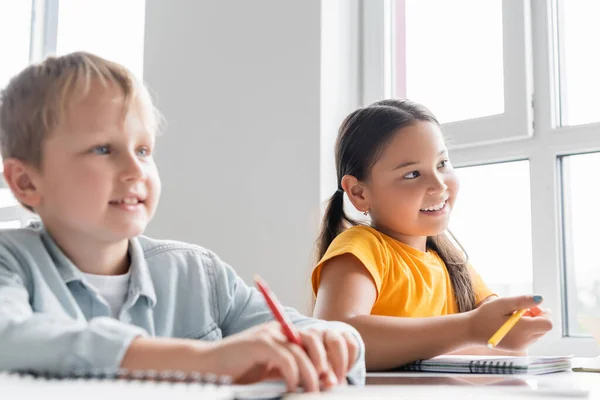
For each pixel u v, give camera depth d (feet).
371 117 3.94
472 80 5.33
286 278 5.40
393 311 3.62
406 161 3.78
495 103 5.19
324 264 3.59
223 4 6.14
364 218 5.03
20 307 1.88
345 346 1.85
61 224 2.33
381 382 2.00
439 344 2.98
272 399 1.37
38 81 2.35
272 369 1.64
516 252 4.99
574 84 4.92
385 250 3.71
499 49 5.20
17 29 8.83
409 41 5.71
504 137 5.03
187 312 2.64
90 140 2.26
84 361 1.57
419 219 3.80
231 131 5.93
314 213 5.28
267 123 5.69
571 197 4.83
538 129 4.92
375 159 3.85
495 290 5.05
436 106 5.52
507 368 2.60
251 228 5.68
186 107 6.28
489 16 5.28
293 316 2.58
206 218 5.99
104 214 2.26
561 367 2.80
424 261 3.88
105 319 1.71
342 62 5.58
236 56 5.98
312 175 5.35
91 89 2.30
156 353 1.59
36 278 2.18
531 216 4.88
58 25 8.50
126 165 2.30
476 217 5.18
